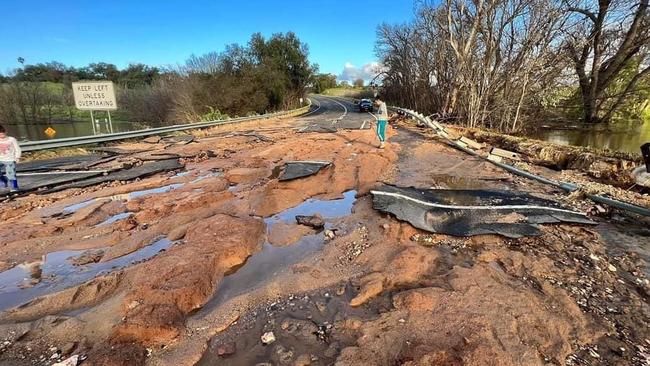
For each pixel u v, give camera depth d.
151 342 2.80
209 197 6.15
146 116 32.34
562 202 6.01
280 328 2.96
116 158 10.13
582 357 2.58
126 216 5.66
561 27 15.02
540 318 2.96
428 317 2.96
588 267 3.89
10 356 2.66
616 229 4.96
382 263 3.95
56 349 2.73
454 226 4.92
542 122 19.31
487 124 18.09
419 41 30.22
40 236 4.86
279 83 32.53
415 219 5.08
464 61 18.08
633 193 6.54
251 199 6.24
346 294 3.43
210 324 3.02
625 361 2.54
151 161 9.84
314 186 7.05
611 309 3.16
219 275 3.81
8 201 6.39
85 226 5.24
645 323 2.97
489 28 16.66
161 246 4.54
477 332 2.73
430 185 7.11
